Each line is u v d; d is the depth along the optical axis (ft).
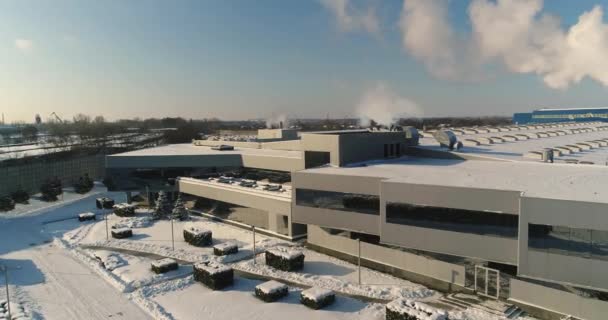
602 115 381.40
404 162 135.95
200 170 192.13
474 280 88.12
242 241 132.87
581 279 71.20
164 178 191.42
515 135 209.87
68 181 253.03
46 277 104.99
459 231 85.66
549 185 85.87
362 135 137.49
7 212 183.32
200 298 90.53
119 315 83.20
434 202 87.86
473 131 237.66
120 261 115.24
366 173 108.88
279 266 106.42
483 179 95.09
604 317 71.15
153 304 87.56
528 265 75.66
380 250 104.06
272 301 87.92
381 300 88.07
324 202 109.50
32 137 483.51
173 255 121.19
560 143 183.42
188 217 168.25
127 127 629.10
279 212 132.26
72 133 507.71
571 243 71.67
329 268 106.63
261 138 259.80
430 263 94.58
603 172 104.58
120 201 208.95
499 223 80.94
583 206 70.03
